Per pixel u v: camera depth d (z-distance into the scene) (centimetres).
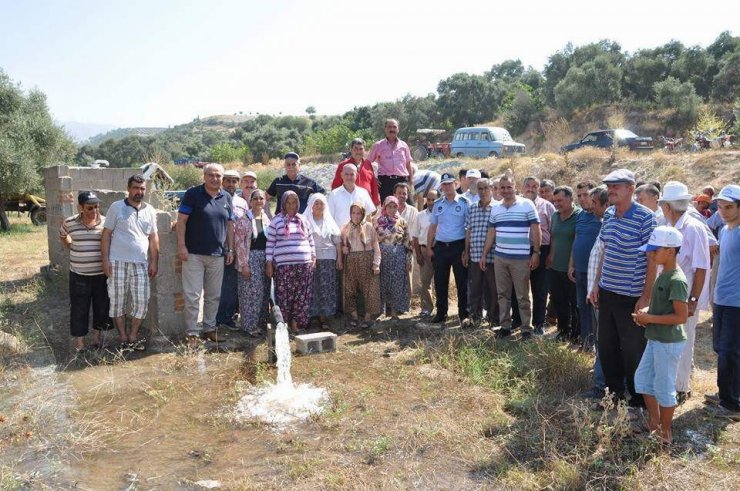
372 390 595
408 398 578
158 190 1167
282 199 769
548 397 570
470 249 821
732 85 4041
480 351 689
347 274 827
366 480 429
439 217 833
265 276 792
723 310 536
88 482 425
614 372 545
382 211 863
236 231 760
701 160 1858
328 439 493
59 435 490
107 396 573
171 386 592
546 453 460
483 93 5894
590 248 670
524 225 742
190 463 453
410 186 1030
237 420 525
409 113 5619
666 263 455
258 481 427
